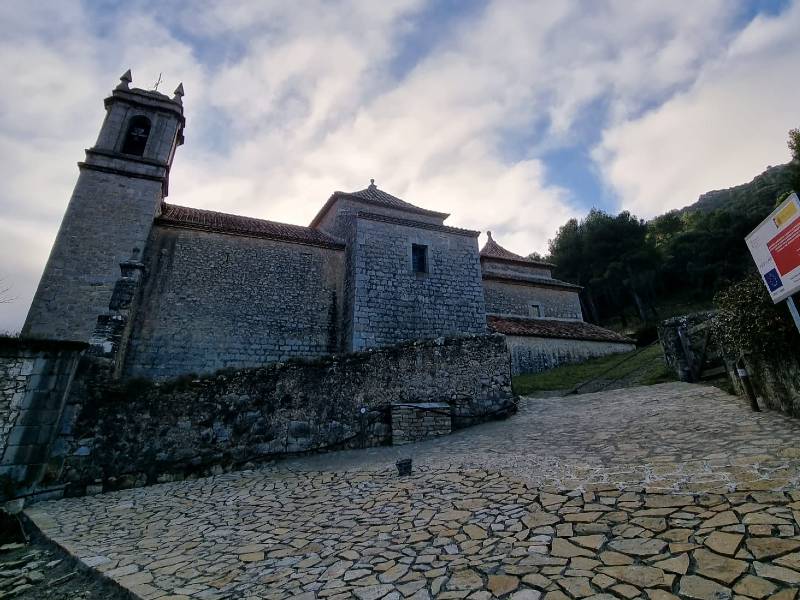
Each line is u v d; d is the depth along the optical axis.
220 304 12.92
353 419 9.40
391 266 14.70
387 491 5.93
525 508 4.39
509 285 21.19
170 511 6.11
